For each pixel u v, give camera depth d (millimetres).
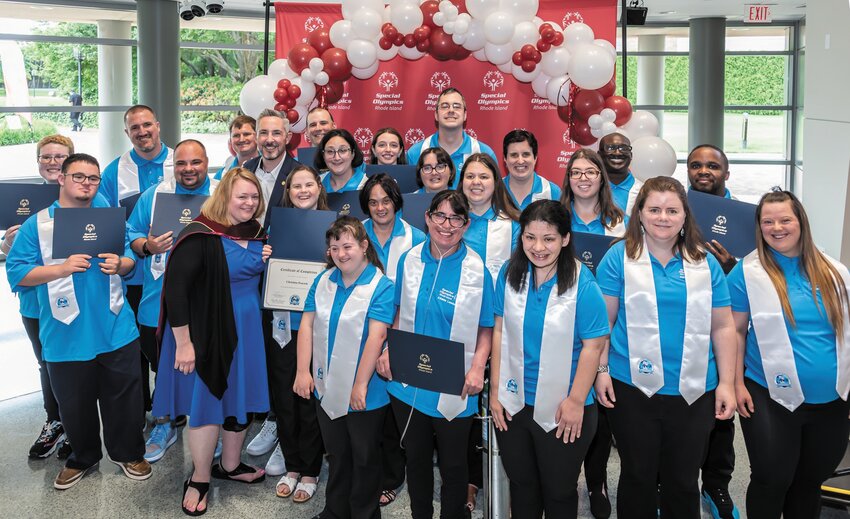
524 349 2598
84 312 3570
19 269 3500
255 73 12227
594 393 2787
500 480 2818
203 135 11992
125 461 3805
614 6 5879
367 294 2891
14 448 4242
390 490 3592
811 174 5520
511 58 5066
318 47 5395
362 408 2844
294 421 3600
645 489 2748
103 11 10211
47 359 3588
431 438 2869
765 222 2705
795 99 12898
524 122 6117
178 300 3223
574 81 4938
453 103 4402
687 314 2625
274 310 3451
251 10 10656
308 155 4500
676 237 2684
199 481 3494
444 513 2889
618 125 5137
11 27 10031
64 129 10586
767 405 2744
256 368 3496
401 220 3520
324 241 3373
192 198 3822
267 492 3674
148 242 3734
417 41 5141
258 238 3459
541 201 2529
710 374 2658
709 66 12000
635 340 2668
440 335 2789
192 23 11109
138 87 10141
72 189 3518
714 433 3312
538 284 2594
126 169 4496
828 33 5191
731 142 13203
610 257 2779
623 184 3984
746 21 12078
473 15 4980
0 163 10117
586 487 3762
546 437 2592
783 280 2705
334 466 3039
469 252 2826
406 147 6301
